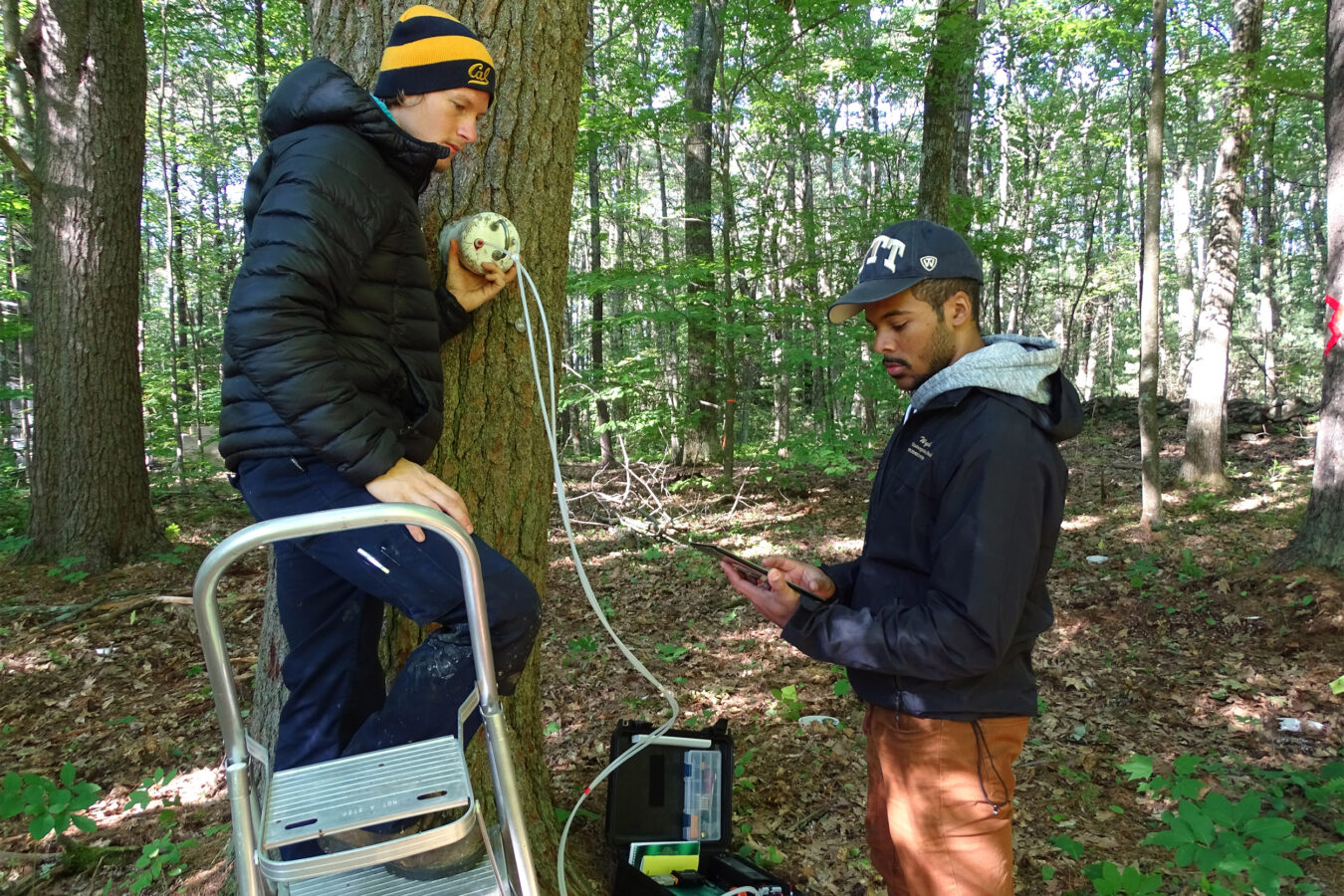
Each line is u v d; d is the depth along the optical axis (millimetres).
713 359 10539
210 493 10242
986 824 1657
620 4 11242
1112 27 12086
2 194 9516
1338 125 5547
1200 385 9609
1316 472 5664
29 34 6484
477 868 1254
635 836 2664
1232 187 9320
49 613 5785
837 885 2693
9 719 4344
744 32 8156
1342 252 5477
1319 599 4992
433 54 1451
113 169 6711
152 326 19281
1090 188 18516
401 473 1296
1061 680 4562
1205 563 6309
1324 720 3969
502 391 2066
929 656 1526
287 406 1216
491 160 2033
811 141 10617
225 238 17859
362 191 1326
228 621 5492
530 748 2492
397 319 1447
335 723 1555
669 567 6750
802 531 7965
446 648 1351
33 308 6758
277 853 1240
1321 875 2781
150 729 4141
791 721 3895
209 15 12500
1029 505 1545
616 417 10266
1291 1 9375
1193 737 3879
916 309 1699
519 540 2129
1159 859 2850
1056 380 1685
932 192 8398
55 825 2447
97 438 6801
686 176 11523
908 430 1735
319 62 1413
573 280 9227
